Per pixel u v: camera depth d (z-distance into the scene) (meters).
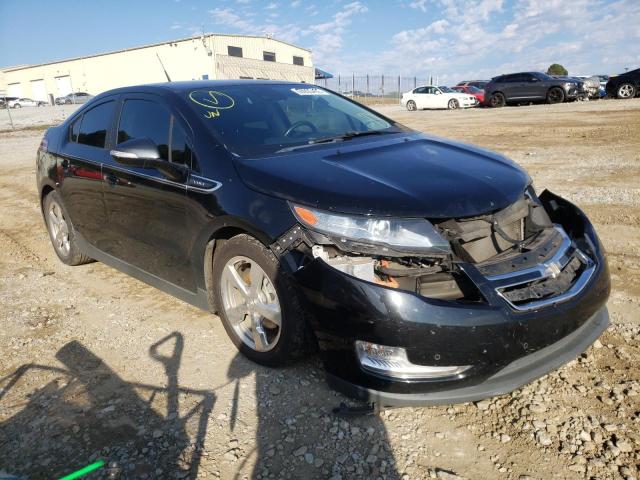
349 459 2.33
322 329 2.53
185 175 3.22
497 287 2.38
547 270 2.52
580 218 3.05
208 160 3.14
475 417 2.58
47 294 4.34
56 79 62.31
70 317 3.88
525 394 2.72
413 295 2.33
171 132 3.48
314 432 2.50
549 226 2.89
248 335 3.14
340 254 2.57
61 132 4.83
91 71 58.53
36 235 6.22
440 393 2.38
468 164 3.01
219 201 2.97
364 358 2.46
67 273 4.86
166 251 3.53
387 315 2.32
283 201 2.69
